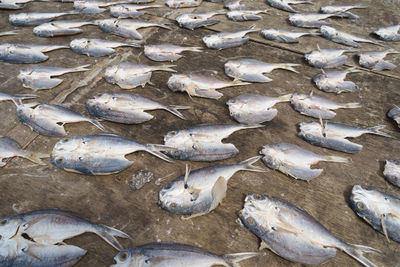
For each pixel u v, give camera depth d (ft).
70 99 2.13
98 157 1.77
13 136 1.88
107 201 1.65
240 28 2.86
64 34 2.66
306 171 1.77
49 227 1.51
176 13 3.02
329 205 1.68
